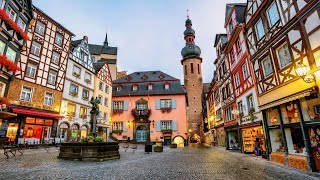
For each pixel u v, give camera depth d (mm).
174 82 36188
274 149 10727
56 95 20891
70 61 23500
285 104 9516
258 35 12156
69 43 23484
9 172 6695
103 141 11906
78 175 6473
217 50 24219
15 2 15969
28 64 18547
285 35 9117
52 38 21312
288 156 8984
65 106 21906
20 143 16812
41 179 5781
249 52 13477
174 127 32688
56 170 7270
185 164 9492
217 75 24484
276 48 10102
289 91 8977
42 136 19047
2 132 15633
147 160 11148
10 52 15844
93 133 13070
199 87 50875
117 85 36812
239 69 15742
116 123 34000
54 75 21156
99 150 10531
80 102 24609
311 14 7566
